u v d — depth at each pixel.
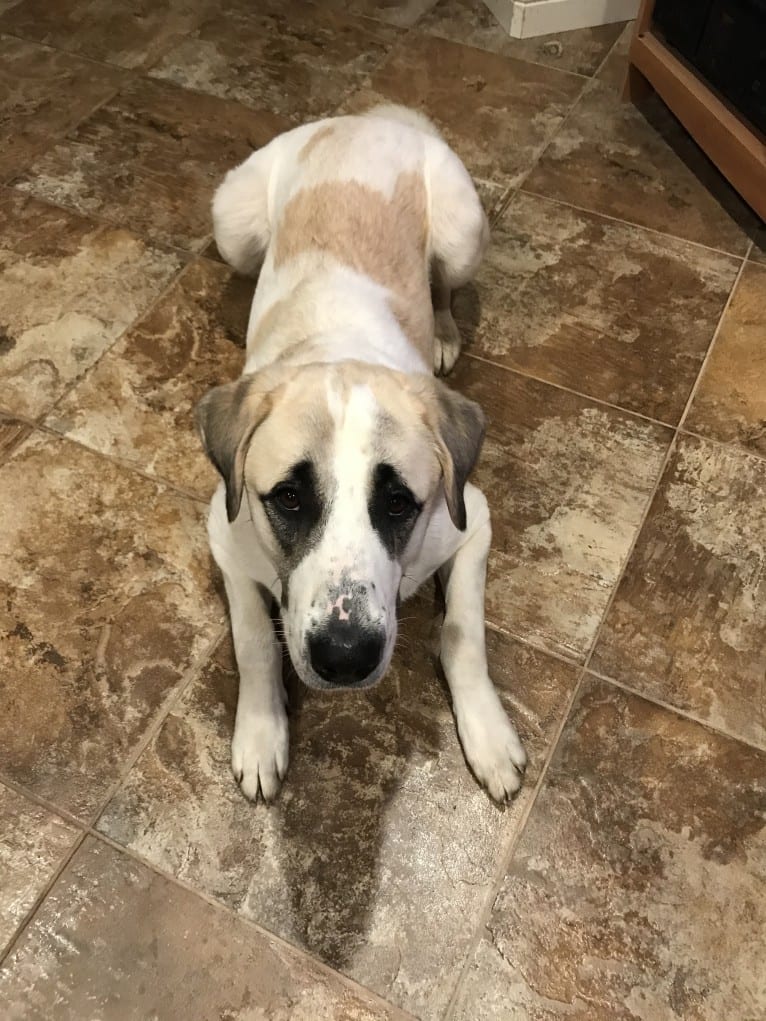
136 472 1.93
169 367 2.11
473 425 1.41
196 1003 1.35
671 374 2.17
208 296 2.24
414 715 1.63
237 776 1.53
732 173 2.43
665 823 1.54
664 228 2.49
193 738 1.59
